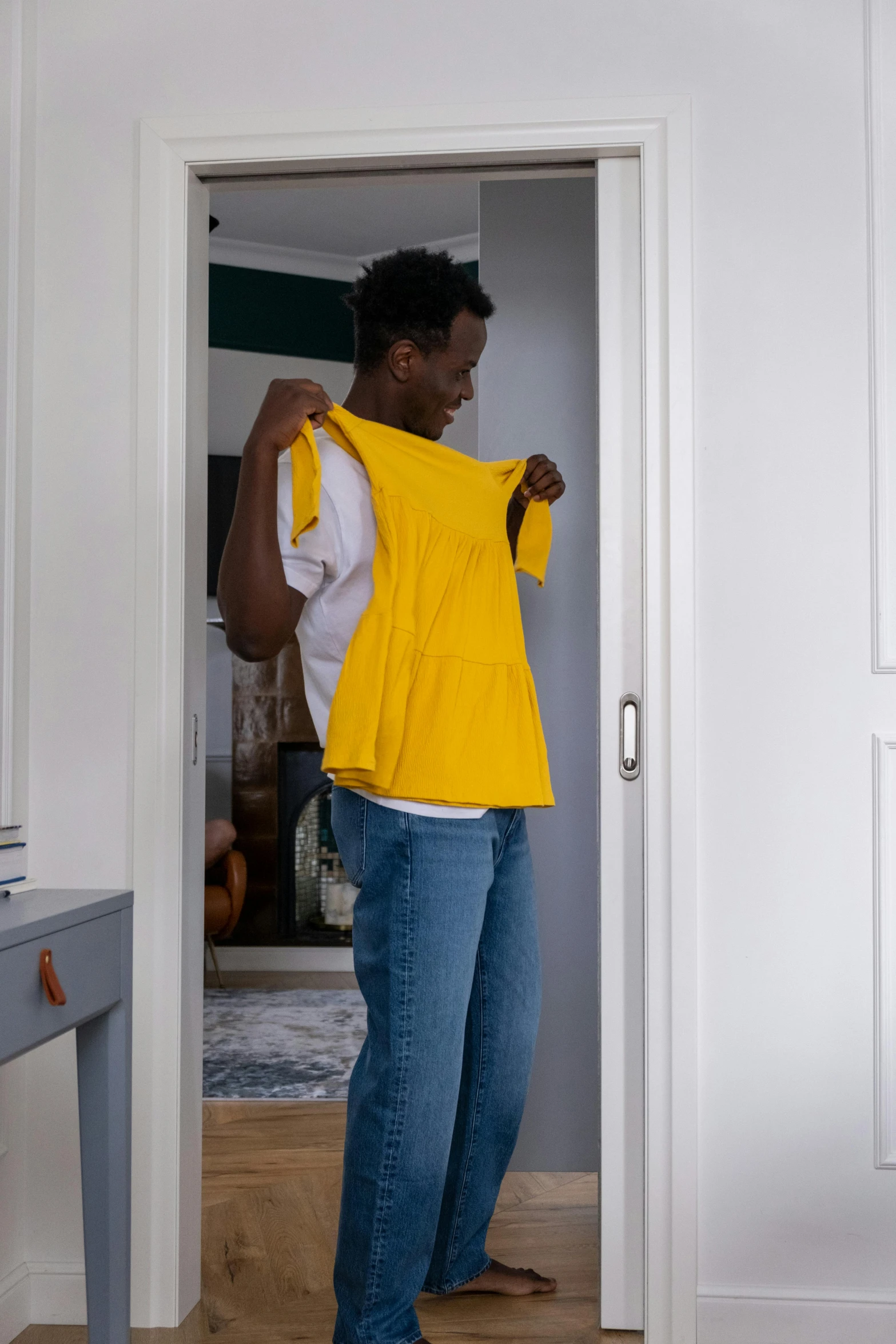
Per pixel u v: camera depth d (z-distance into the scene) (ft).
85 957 4.70
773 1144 6.15
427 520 5.97
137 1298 6.31
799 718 6.24
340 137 6.52
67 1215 6.44
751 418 6.31
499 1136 6.57
